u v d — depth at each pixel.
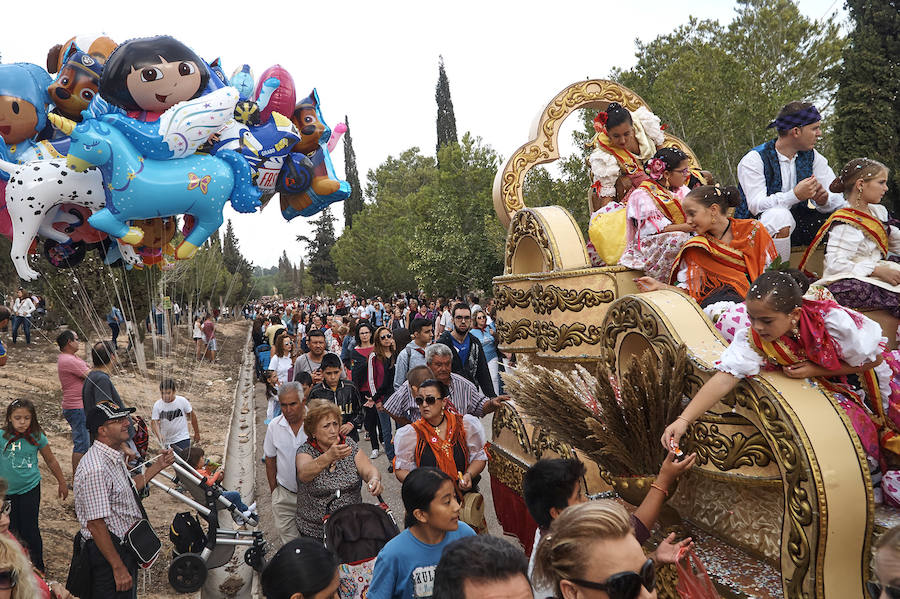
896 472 2.80
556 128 6.07
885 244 3.60
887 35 18.20
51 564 6.39
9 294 21.38
